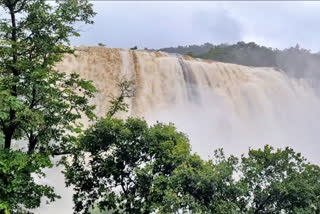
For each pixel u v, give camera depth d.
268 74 47.66
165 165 13.09
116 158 13.84
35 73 9.94
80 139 13.41
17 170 9.98
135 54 38.03
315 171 12.26
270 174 12.24
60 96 11.40
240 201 11.75
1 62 10.61
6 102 9.78
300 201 11.44
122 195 12.96
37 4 10.93
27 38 11.31
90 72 33.97
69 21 11.69
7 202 9.56
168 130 13.96
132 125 13.80
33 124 10.19
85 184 13.62
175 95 37.97
